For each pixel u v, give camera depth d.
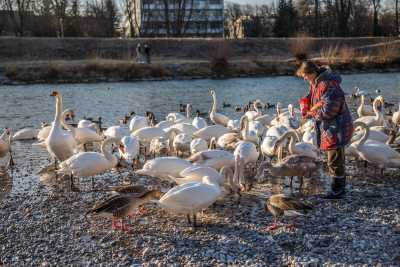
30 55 52.81
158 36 86.06
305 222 9.12
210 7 104.38
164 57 55.94
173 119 19.38
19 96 33.94
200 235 8.77
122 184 12.18
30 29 79.81
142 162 14.47
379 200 10.25
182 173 10.38
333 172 10.35
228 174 10.73
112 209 8.60
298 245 8.19
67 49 55.03
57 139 12.85
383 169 12.59
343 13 82.50
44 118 24.73
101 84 42.38
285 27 87.25
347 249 7.94
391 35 85.06
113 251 8.26
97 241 8.67
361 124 11.80
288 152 13.46
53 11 79.12
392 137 14.30
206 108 28.41
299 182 11.93
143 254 8.06
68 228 9.30
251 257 7.83
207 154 11.80
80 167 11.20
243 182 10.77
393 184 11.41
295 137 12.20
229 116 25.20
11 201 10.98
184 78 46.72
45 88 39.16
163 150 14.43
